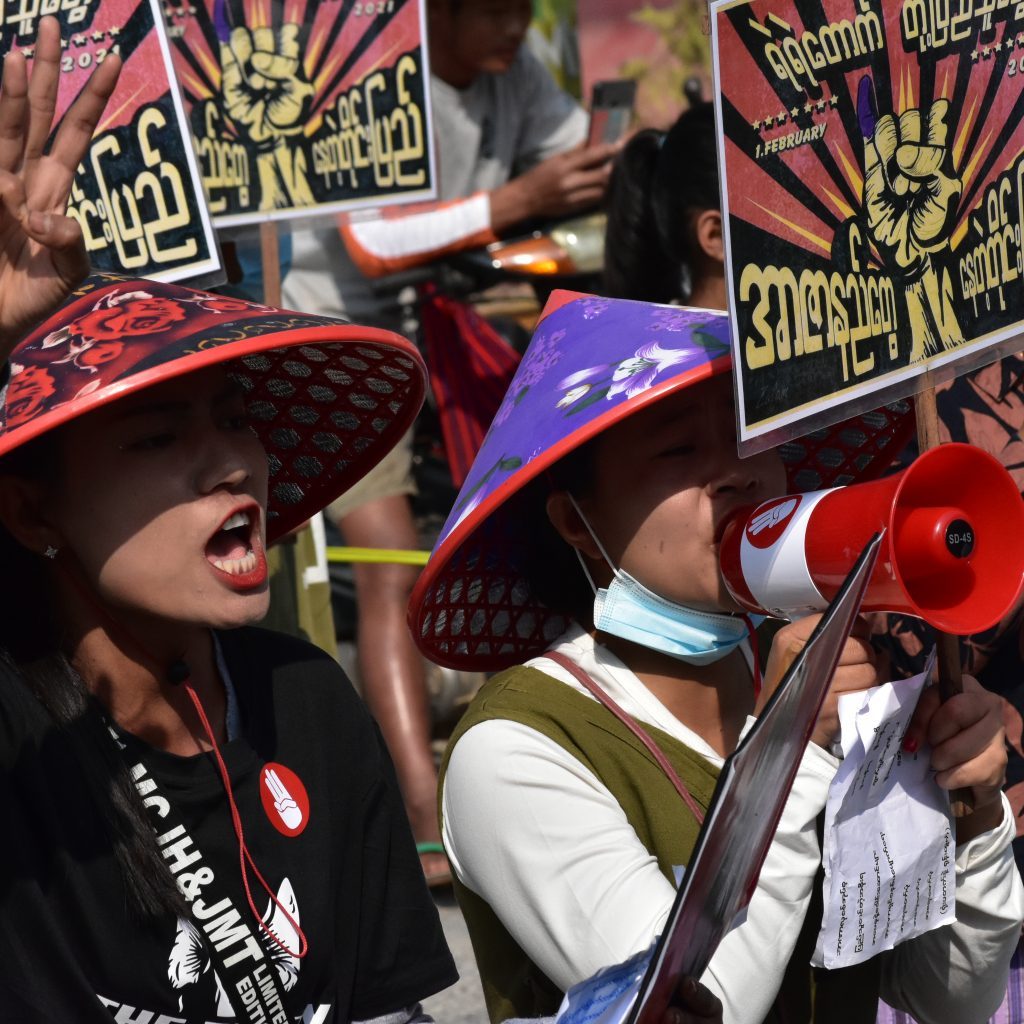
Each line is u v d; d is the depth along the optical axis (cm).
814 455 446
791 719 303
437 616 409
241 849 344
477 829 368
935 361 371
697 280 597
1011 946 403
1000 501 347
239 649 371
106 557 329
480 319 868
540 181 855
